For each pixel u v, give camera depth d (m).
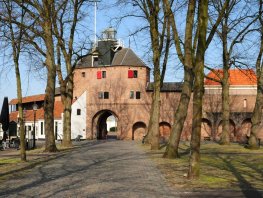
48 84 30.69
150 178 15.34
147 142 43.12
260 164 20.91
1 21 23.31
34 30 27.33
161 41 32.41
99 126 77.44
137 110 72.62
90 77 74.75
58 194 11.79
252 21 36.16
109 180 14.83
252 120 34.69
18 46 22.19
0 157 26.50
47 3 28.09
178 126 24.28
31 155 28.17
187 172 16.75
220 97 69.00
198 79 15.19
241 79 70.38
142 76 73.06
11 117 87.19
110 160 23.72
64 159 24.81
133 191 12.35
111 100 73.50
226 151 32.09
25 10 23.73
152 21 29.92
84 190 12.53
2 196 11.50
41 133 77.19
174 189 12.75
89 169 18.73
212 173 16.77
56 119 75.00
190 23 22.16
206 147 37.78
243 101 69.56
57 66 36.91
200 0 15.62
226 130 41.72
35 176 16.27
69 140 38.84
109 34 72.69
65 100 38.28
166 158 24.25
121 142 55.62
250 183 13.99
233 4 36.44
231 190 12.56
